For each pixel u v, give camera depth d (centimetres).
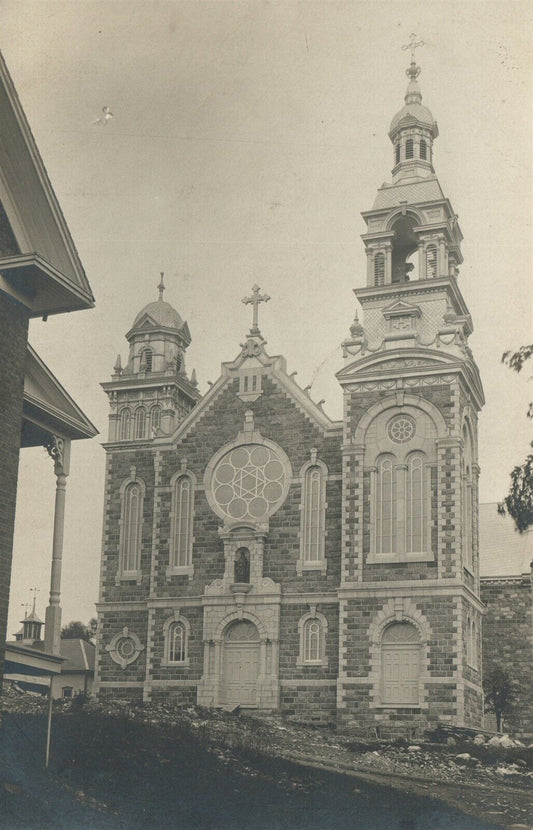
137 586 6091
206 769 3169
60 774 2889
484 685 6231
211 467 5994
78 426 3366
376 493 5481
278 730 4738
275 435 5919
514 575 6425
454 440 5391
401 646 5275
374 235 6056
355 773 3634
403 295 5888
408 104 6278
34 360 3262
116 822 2641
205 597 5766
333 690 5425
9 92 2981
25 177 3041
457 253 6141
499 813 3253
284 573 5688
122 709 4491
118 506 6275
